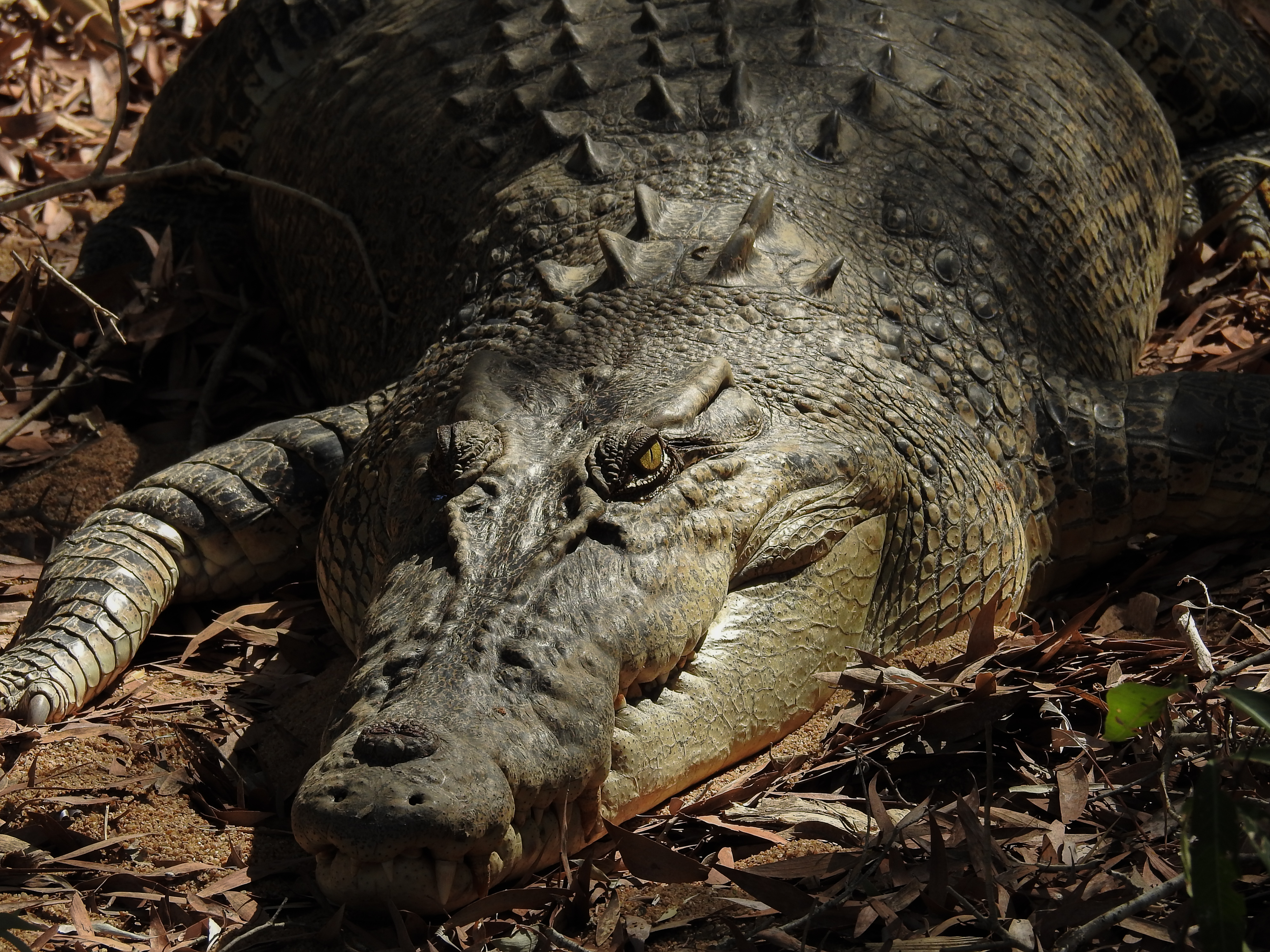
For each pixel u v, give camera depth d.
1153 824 6.03
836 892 5.77
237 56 13.16
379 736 5.61
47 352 12.08
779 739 7.15
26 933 5.77
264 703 7.92
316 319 11.51
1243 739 6.22
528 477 6.79
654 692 6.53
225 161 13.53
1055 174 10.33
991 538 8.30
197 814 6.83
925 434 8.12
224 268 12.98
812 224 8.83
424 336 9.58
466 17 11.52
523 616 6.15
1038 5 11.88
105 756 7.23
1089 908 5.51
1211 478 9.02
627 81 10.02
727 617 6.88
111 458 10.80
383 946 5.71
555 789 5.84
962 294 9.12
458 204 10.06
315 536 9.26
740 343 7.81
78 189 8.19
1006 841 6.08
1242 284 12.43
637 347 7.71
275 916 5.94
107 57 16.67
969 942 5.38
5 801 6.79
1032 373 9.29
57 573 8.62
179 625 9.04
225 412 11.52
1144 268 11.38
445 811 5.43
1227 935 4.63
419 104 10.91
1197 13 13.15
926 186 9.45
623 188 9.16
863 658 7.39
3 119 15.24
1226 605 8.21
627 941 5.66
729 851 6.26
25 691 7.69
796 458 7.20
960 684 7.08
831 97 9.73
